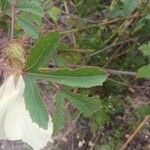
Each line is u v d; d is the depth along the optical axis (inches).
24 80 6.8
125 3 11.2
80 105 7.8
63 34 12.2
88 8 13.0
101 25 12.5
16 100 6.5
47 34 6.7
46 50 6.8
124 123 11.9
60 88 7.9
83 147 11.7
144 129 11.9
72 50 12.1
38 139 6.6
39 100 6.8
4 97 6.4
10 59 6.8
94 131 11.9
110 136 11.8
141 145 11.7
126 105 12.1
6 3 8.9
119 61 12.5
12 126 6.4
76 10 12.9
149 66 9.3
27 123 6.5
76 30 12.3
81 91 12.0
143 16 11.6
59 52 12.1
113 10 12.1
